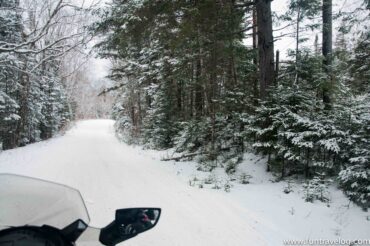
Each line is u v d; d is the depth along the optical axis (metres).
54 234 1.41
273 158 11.22
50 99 38.09
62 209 1.85
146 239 5.59
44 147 24.09
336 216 6.84
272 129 10.05
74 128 54.66
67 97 49.41
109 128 54.81
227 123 14.44
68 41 16.02
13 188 1.90
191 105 19.52
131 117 34.03
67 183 9.99
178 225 6.29
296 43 13.83
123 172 12.05
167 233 5.87
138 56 22.72
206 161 13.05
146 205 7.61
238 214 7.00
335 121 9.34
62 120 48.41
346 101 10.85
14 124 27.86
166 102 20.78
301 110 10.23
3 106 23.81
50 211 1.77
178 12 11.31
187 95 20.47
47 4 13.70
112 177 11.05
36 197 1.86
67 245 1.47
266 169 10.91
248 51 14.21
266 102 10.62
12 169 12.85
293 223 6.53
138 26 11.38
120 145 25.66
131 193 8.73
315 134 9.11
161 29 11.78
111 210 7.19
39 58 26.05
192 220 6.58
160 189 9.23
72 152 19.70
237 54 14.09
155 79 21.92
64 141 30.34
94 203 7.73
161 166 13.41
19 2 14.93
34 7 14.79
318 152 9.84
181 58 13.54
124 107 38.84
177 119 20.59
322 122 9.37
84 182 10.17
